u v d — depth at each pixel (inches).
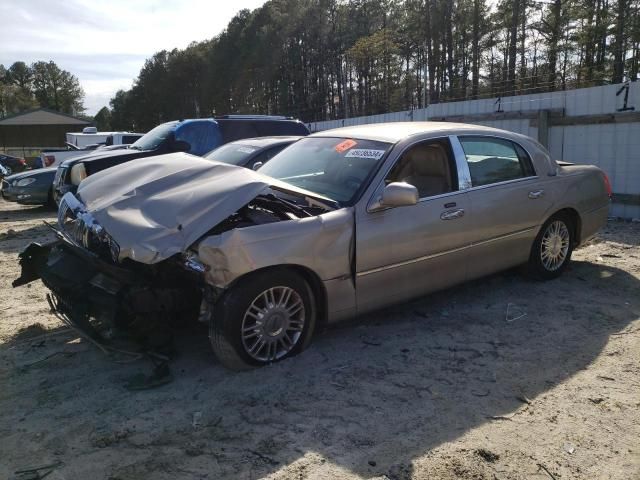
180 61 2876.5
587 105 374.6
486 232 191.5
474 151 194.4
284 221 148.5
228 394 138.1
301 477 106.0
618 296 208.8
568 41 1401.3
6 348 170.6
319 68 2218.3
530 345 166.2
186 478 106.2
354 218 158.4
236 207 143.4
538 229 212.8
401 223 167.2
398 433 120.8
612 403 131.9
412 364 154.4
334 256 154.6
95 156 365.4
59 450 116.0
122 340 159.0
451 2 1664.6
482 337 172.9
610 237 310.0
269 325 148.9
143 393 139.5
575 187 224.5
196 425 124.5
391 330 179.3
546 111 394.9
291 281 149.6
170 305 147.6
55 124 2096.5
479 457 111.8
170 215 143.9
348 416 127.6
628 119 349.4
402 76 1935.3
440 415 128.0
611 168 364.8
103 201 163.2
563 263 229.3
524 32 1544.0
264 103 2425.0
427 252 174.6
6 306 213.0
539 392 138.1
